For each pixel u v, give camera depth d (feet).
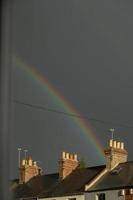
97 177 116.47
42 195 119.24
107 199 107.96
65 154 127.65
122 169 114.11
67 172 127.75
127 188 104.53
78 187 117.50
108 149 118.52
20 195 115.34
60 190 120.37
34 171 123.65
